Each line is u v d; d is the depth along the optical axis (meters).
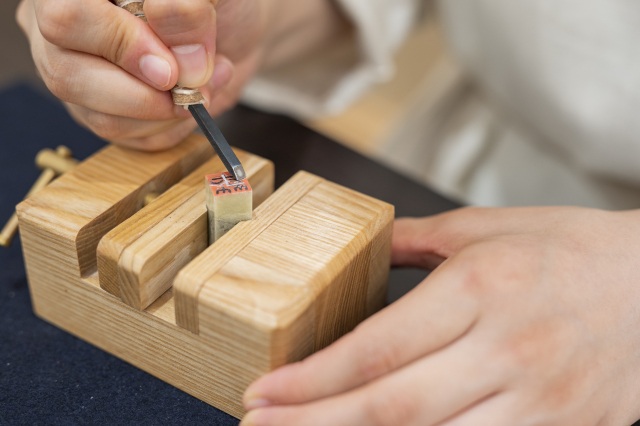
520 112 0.58
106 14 0.35
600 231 0.35
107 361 0.38
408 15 0.63
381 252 0.37
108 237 0.35
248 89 0.58
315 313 0.33
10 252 0.43
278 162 0.48
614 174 0.55
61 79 0.38
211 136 0.36
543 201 0.60
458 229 0.38
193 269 0.33
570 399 0.32
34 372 0.37
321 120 1.00
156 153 0.40
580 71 0.52
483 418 0.31
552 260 0.33
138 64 0.36
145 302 0.35
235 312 0.32
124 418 0.35
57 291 0.38
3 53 0.85
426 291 0.32
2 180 0.46
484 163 0.63
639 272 0.34
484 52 0.58
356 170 0.48
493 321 0.32
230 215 0.35
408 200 0.46
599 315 0.33
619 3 0.50
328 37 0.58
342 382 0.31
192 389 0.36
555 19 0.52
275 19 0.51
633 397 0.34
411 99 1.06
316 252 0.34
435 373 0.31
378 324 0.32
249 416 0.31
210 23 0.36
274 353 0.32
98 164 0.39
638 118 0.51
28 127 0.50
